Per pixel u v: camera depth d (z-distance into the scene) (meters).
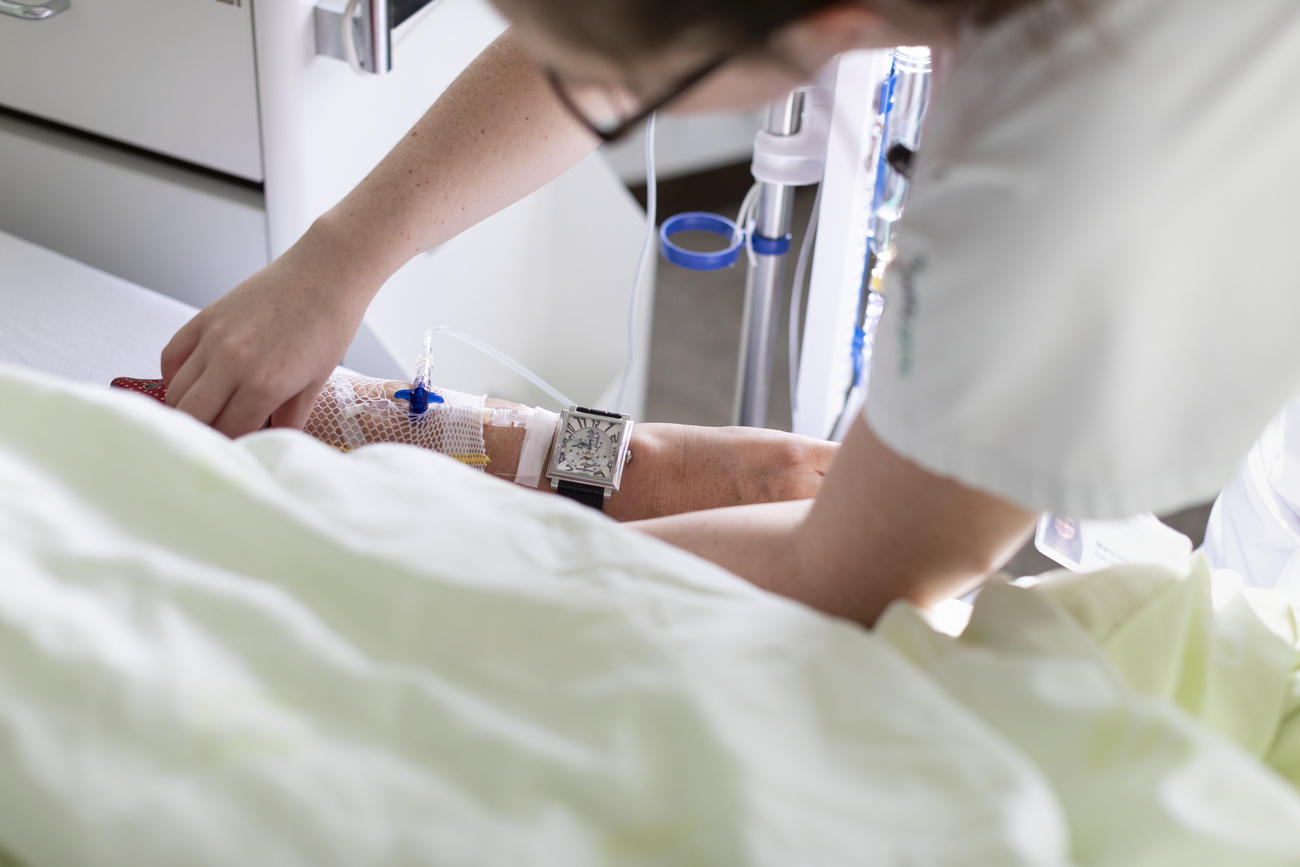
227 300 0.98
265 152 1.30
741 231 1.40
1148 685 0.67
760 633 0.59
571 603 0.60
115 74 1.34
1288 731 0.69
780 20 0.49
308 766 0.52
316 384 0.99
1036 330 0.52
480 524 0.66
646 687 0.55
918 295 0.56
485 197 1.03
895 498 0.61
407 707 0.56
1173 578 0.72
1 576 0.59
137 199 1.43
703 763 0.52
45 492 0.65
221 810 0.51
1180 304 0.53
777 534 0.74
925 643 0.62
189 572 0.61
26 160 1.47
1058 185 0.51
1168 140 0.50
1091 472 0.55
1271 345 0.55
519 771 0.53
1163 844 0.52
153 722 0.53
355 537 0.64
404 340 1.50
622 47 0.50
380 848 0.50
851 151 1.21
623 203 1.81
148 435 0.66
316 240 0.99
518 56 1.00
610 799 0.52
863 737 0.54
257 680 0.57
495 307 1.71
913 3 0.53
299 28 1.23
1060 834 0.51
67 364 1.18
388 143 1.44
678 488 1.12
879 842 0.50
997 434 0.55
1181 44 0.50
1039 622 0.65
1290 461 0.99
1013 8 0.53
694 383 2.32
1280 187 0.52
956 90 0.56
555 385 1.94
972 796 0.51
